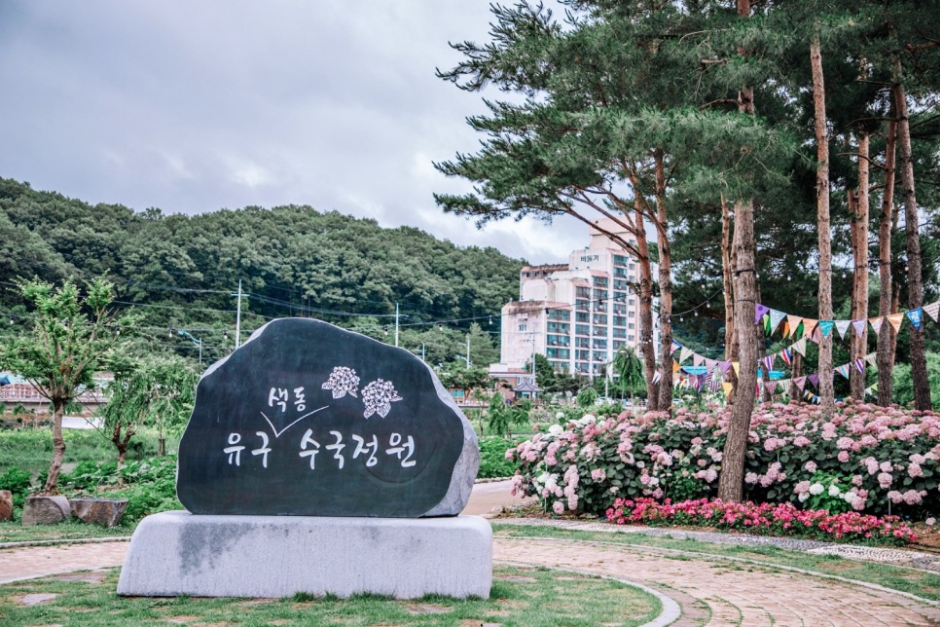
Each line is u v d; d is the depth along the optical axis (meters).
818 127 15.73
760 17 12.67
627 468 13.27
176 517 6.99
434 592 6.73
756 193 12.13
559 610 6.23
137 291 86.56
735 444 12.61
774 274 27.33
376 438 7.26
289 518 7.03
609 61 14.87
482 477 20.20
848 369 20.72
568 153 15.53
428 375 7.39
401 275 109.75
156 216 105.62
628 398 73.56
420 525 6.83
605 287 116.50
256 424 7.28
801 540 10.64
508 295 122.25
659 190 18.03
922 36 16.17
